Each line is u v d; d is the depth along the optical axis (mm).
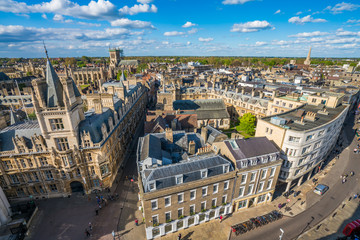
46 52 44031
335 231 45344
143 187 39438
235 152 46562
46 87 45719
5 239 41844
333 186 60469
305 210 51281
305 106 73688
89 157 52062
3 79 146875
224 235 43750
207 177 41938
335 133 67812
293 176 54094
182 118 78500
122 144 72500
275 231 45062
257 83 136000
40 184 52125
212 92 127312
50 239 42250
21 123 56438
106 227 45094
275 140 53625
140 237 42875
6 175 49781
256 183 48438
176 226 43469
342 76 171375
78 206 50906
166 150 52281
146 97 148375
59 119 46281
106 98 66938
